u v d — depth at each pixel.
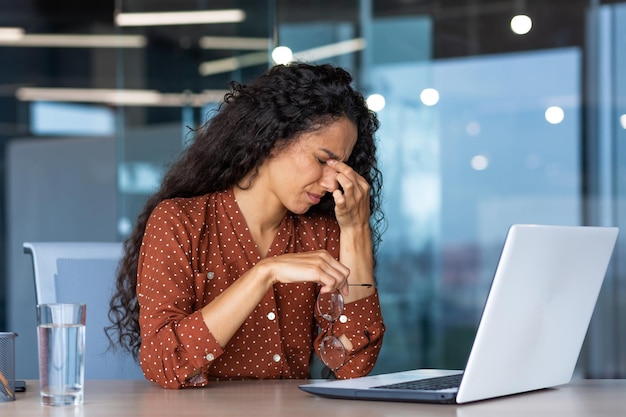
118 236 4.68
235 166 1.76
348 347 1.73
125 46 4.65
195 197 1.79
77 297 1.90
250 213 1.79
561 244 1.33
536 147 4.64
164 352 1.48
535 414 1.19
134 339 1.80
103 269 1.92
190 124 4.59
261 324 1.75
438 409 1.23
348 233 1.77
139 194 4.63
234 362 1.74
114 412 1.21
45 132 6.51
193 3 4.60
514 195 4.64
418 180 4.67
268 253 1.81
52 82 6.54
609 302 4.67
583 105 4.64
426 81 4.67
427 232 4.65
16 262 5.00
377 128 1.89
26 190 4.98
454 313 4.66
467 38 4.67
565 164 4.64
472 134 4.67
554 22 4.66
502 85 4.67
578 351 1.50
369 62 4.66
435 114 4.67
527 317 1.31
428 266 4.65
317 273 1.46
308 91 1.69
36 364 4.50
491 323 1.24
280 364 1.75
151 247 1.67
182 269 1.66
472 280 4.63
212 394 1.40
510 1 4.64
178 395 1.39
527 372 1.36
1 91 6.53
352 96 1.75
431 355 4.70
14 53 6.59
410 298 4.68
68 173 4.93
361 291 1.76
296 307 1.80
